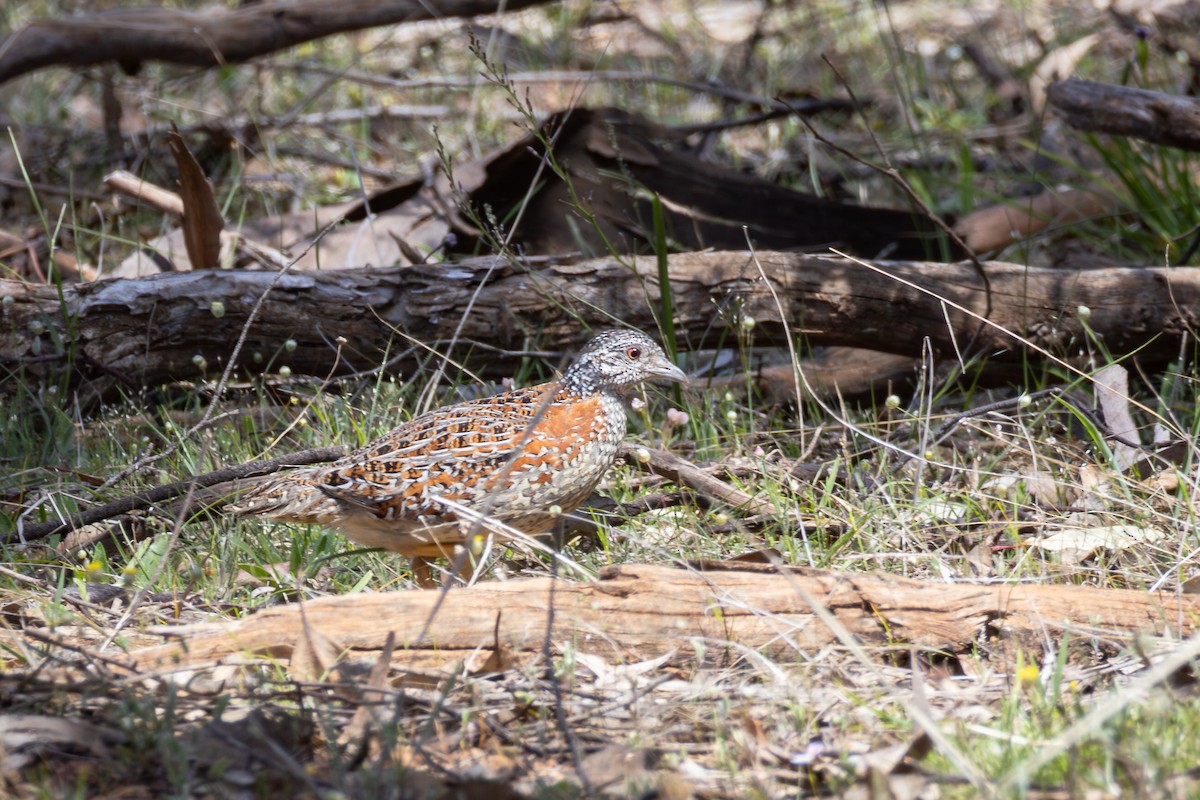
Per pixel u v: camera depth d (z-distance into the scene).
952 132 17.39
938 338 11.04
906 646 6.81
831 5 22.12
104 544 8.88
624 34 21.50
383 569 8.80
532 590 6.87
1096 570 7.96
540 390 8.77
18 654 6.79
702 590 6.92
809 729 6.10
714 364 11.31
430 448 8.09
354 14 16.41
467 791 5.38
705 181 13.30
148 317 10.56
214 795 5.51
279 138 17.38
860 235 13.62
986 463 10.09
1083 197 14.36
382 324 10.85
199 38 15.65
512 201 13.06
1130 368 11.41
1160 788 5.23
